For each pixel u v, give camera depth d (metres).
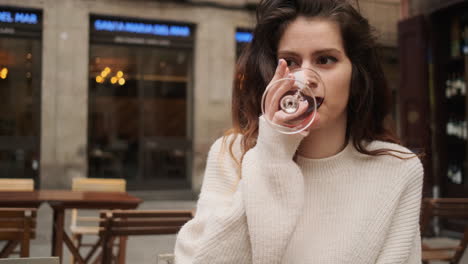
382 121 1.12
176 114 11.41
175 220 3.32
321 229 0.98
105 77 10.84
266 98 0.90
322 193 1.00
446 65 6.83
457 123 6.75
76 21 10.35
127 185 11.00
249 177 0.92
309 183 1.01
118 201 3.60
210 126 11.26
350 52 0.98
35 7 10.11
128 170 11.05
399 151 1.04
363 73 1.02
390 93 1.11
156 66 11.23
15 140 10.18
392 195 1.00
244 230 0.91
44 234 5.87
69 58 10.32
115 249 5.13
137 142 11.13
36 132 10.25
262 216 0.89
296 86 0.87
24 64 10.18
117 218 3.28
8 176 10.18
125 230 3.25
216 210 0.94
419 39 6.75
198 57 11.26
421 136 6.62
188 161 11.44
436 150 6.74
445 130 6.76
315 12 0.95
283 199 0.90
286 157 0.91
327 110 0.92
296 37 0.94
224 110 11.38
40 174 10.22
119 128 11.00
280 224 0.89
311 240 0.97
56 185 10.28
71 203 3.50
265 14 1.00
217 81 11.34
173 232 3.32
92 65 10.73
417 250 1.04
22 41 10.17
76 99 10.38
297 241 0.97
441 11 6.79
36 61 10.23
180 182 11.36
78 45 10.38
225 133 1.10
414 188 1.03
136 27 10.93
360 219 0.97
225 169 1.04
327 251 0.95
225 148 1.07
